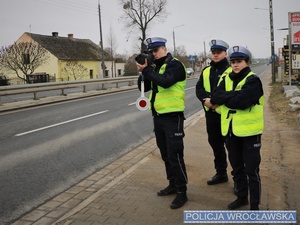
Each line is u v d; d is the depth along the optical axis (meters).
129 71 54.22
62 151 7.33
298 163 5.72
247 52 3.83
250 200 3.87
